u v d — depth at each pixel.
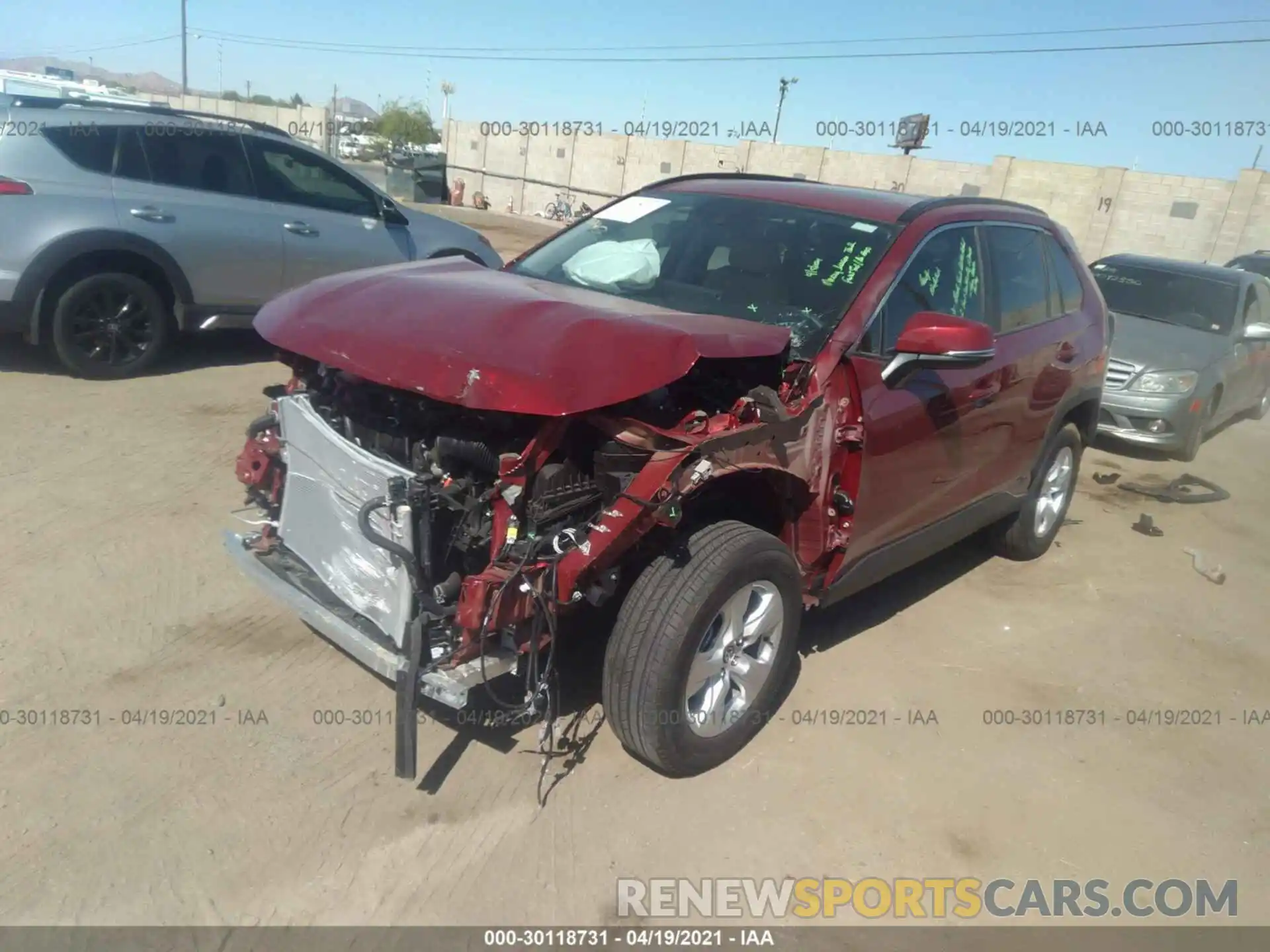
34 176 6.26
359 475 2.91
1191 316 8.92
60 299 6.41
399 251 8.05
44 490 4.84
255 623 3.91
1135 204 25.95
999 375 4.27
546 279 4.08
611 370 2.74
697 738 3.17
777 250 3.89
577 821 3.02
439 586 2.85
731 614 3.15
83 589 4.00
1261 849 3.27
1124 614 4.99
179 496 4.95
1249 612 5.18
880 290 3.63
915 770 3.47
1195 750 3.80
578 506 2.88
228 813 2.89
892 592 4.95
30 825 2.76
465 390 2.69
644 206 4.47
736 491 3.29
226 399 6.60
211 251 6.92
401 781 3.10
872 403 3.50
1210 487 7.57
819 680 3.99
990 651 4.43
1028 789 3.45
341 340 3.01
